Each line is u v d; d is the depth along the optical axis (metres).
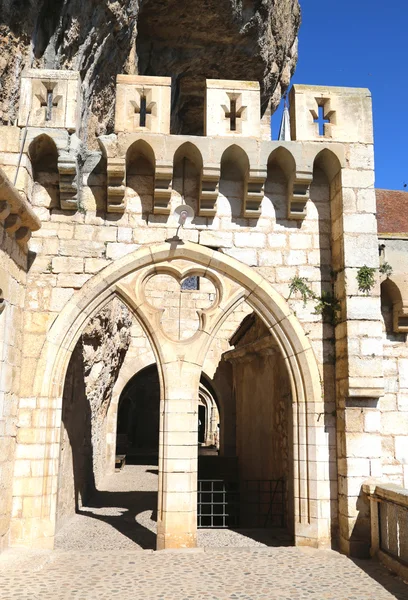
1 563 6.20
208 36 13.23
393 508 6.43
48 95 7.46
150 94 7.63
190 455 7.43
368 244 7.61
